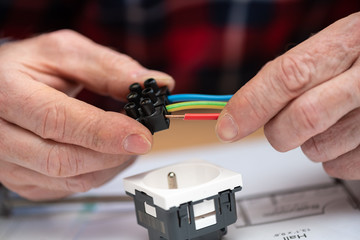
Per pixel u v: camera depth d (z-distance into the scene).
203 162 0.39
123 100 0.45
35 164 0.40
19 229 0.44
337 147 0.37
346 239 0.36
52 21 0.71
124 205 0.46
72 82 0.48
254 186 0.46
